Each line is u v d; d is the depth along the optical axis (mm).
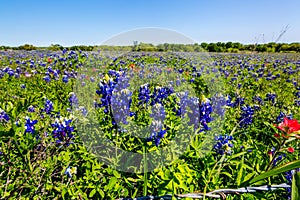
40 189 2582
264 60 19297
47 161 2904
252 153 3305
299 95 7273
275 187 2029
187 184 2457
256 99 6332
